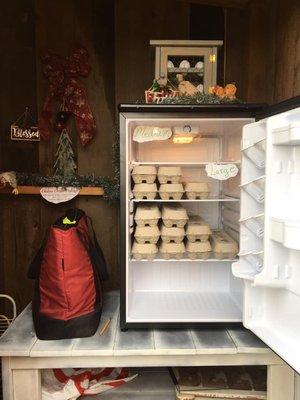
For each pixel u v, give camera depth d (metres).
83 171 2.05
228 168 1.52
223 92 1.58
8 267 2.07
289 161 1.16
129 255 1.58
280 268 1.18
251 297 1.37
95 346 1.41
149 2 2.01
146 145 1.82
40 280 1.53
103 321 1.63
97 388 1.58
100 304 1.58
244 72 2.05
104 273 1.68
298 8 1.65
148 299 1.82
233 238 1.72
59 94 1.99
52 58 1.97
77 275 1.49
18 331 1.53
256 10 2.01
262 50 2.03
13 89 1.98
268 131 1.14
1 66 1.97
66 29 1.99
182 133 1.63
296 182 1.15
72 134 2.04
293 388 1.45
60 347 1.40
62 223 1.62
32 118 2.00
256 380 1.58
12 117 1.99
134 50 2.02
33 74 1.99
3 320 1.94
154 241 1.59
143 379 1.71
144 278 1.94
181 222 1.59
